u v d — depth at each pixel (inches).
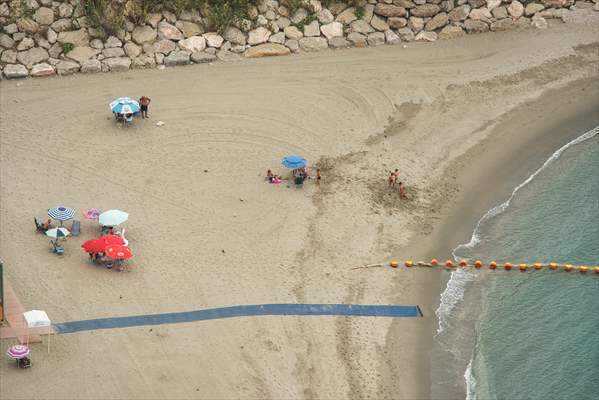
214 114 3196.4
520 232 2861.7
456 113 3353.8
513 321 2517.2
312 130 3166.8
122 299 2372.0
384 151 3117.6
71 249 2524.6
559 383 2319.1
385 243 2719.0
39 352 2177.7
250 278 2501.2
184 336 2277.3
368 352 2317.9
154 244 2586.1
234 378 2170.3
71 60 3373.5
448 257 2716.5
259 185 2881.4
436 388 2255.2
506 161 3169.3
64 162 2893.7
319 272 2561.5
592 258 2770.7
